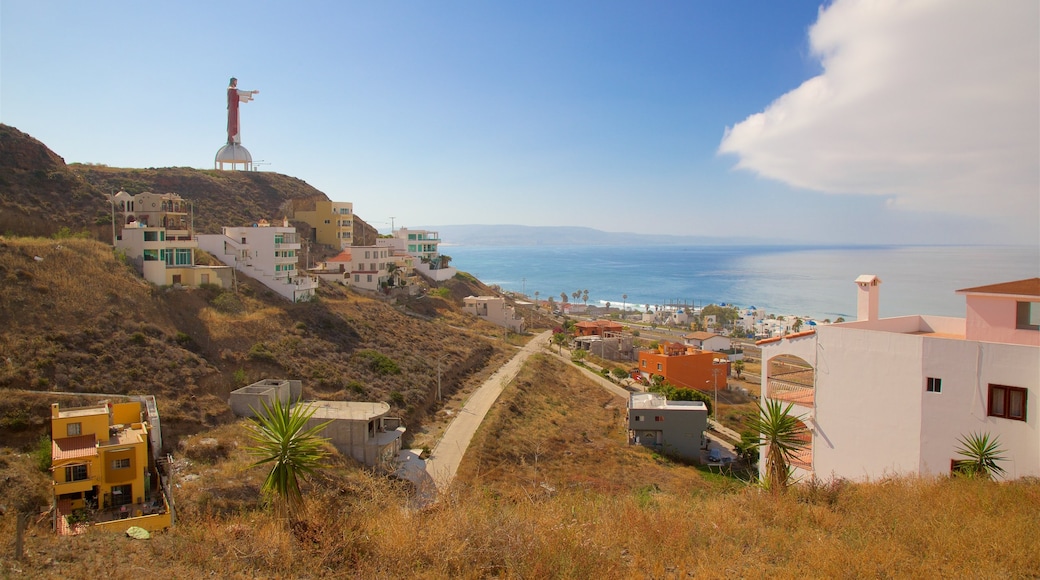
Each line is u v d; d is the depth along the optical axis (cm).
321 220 12000
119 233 7469
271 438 1752
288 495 1675
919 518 1606
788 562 1363
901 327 2856
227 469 3462
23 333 4150
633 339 10994
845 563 1296
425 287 11238
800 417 2602
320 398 4975
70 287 4794
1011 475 2075
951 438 2214
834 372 2544
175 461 3531
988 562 1291
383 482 2077
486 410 5731
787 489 2017
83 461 3023
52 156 8519
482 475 4081
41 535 1546
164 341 4800
